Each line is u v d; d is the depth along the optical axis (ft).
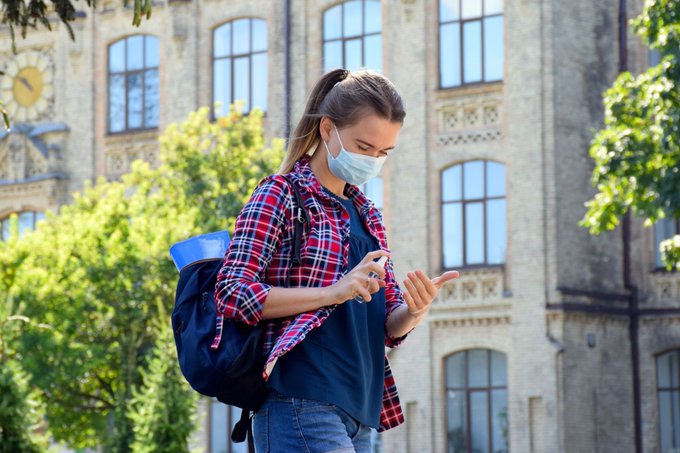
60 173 158.40
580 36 134.72
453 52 137.59
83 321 112.06
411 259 136.77
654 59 134.92
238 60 150.10
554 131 132.57
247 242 17.29
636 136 90.43
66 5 45.73
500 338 132.05
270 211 17.42
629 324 134.00
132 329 111.34
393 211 138.41
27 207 159.74
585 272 132.67
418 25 139.23
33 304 110.01
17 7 46.24
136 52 156.25
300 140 18.30
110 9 157.28
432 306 134.51
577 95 134.21
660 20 88.43
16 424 88.22
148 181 124.88
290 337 16.75
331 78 18.37
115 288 112.68
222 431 142.31
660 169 90.27
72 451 143.13
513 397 130.82
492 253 133.90
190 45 152.46
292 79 146.30
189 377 17.28
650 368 132.98
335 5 144.77
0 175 161.58
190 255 18.34
